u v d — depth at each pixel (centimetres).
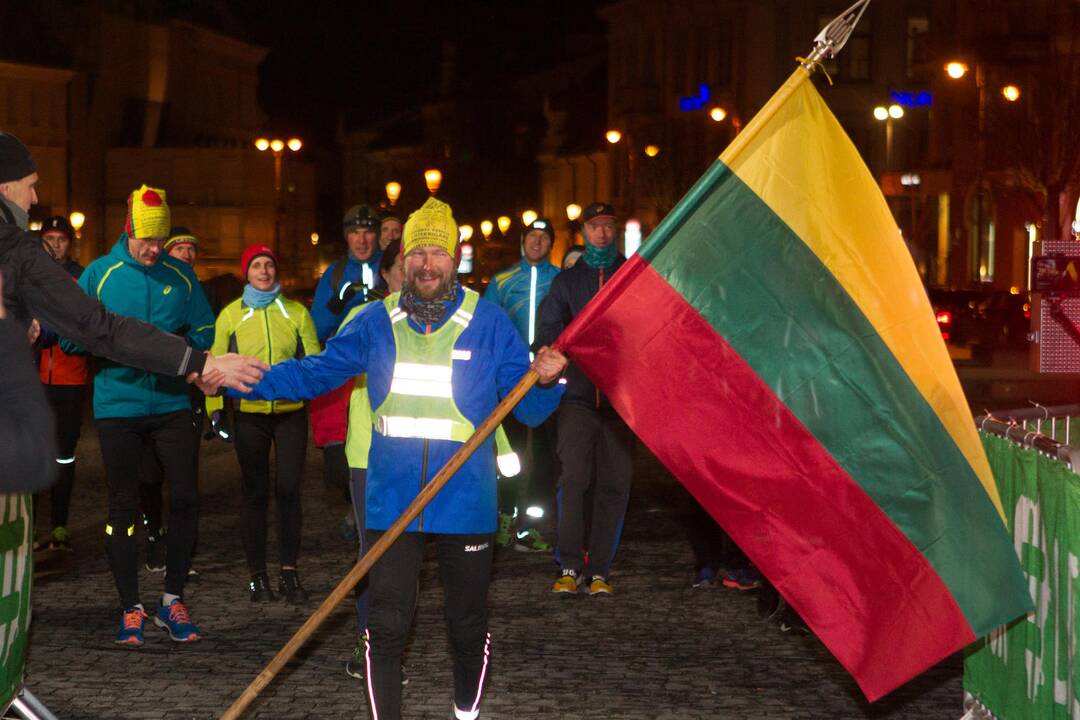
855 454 488
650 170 5666
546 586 885
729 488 496
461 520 518
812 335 493
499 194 7931
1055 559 466
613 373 502
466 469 522
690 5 5678
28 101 5994
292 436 828
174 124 6812
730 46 5462
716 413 497
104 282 750
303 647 730
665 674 680
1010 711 522
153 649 724
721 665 698
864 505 487
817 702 636
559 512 876
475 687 538
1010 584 482
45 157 6062
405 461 521
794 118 496
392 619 519
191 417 748
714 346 497
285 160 7469
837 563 490
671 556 986
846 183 494
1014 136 3759
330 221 9625
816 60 492
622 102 6175
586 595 857
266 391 528
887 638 486
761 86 5362
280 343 823
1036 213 3966
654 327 500
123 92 6656
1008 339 3048
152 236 747
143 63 6725
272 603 832
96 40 6325
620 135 6172
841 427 489
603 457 861
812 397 492
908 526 486
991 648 549
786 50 5359
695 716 613
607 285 500
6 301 484
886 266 491
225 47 7275
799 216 495
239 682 664
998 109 3978
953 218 4506
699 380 498
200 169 6675
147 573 920
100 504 1204
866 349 490
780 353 494
